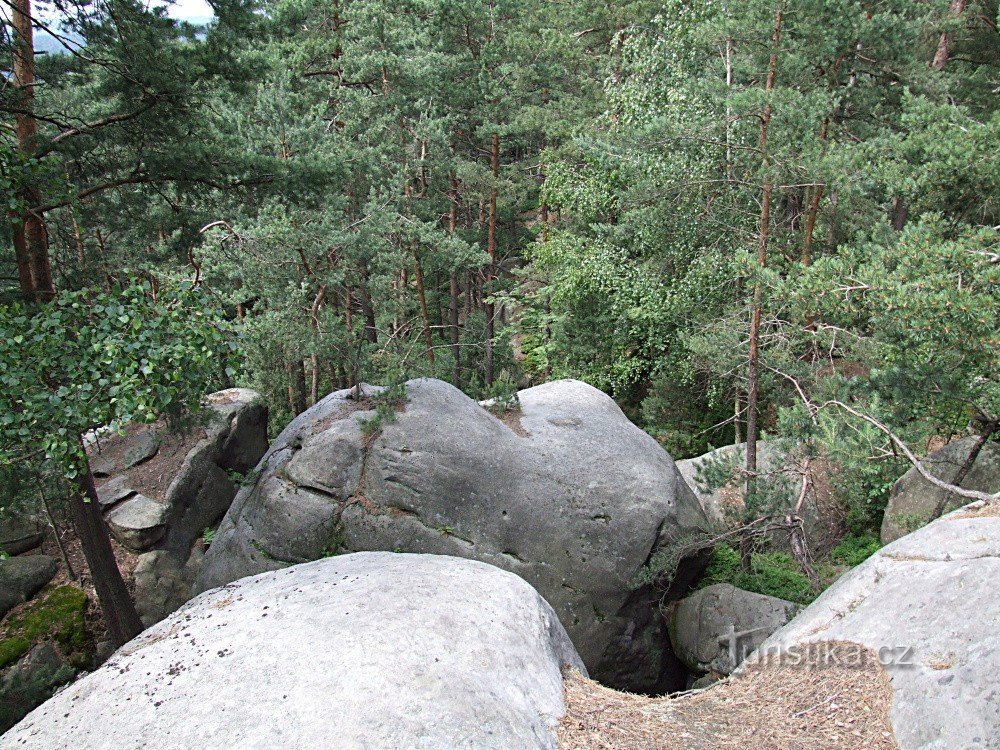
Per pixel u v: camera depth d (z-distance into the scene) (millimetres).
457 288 26375
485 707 5637
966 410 12859
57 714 6062
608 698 6895
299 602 7320
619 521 12219
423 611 6895
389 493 11875
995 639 5344
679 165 14672
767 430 18859
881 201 15195
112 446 16203
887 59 14633
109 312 7621
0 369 7121
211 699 5734
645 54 18828
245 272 15047
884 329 9227
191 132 11367
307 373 25953
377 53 19469
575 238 20703
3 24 9320
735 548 14352
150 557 14680
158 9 10352
